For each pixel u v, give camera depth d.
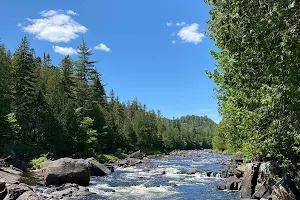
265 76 8.70
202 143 187.12
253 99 11.10
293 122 9.70
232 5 7.69
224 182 31.98
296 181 16.31
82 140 62.53
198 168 49.12
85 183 29.98
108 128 81.44
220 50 13.05
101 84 102.06
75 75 84.81
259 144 13.78
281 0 6.30
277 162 21.30
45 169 29.78
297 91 7.41
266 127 12.38
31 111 56.19
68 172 29.16
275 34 6.90
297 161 14.12
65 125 61.06
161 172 42.97
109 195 25.20
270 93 8.68
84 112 73.44
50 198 22.28
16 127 47.72
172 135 150.88
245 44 8.09
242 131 16.66
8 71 51.91
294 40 6.46
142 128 113.88
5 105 50.12
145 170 46.38
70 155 59.31
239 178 29.00
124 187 29.44
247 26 7.29
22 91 57.38
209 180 34.81
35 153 50.03
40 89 58.19
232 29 8.03
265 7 6.93
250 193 22.23
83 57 86.38
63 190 25.44
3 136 43.69
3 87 49.56
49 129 55.47
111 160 64.81
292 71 7.24
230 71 11.40
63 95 67.25
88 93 78.88
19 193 19.06
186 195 25.50
